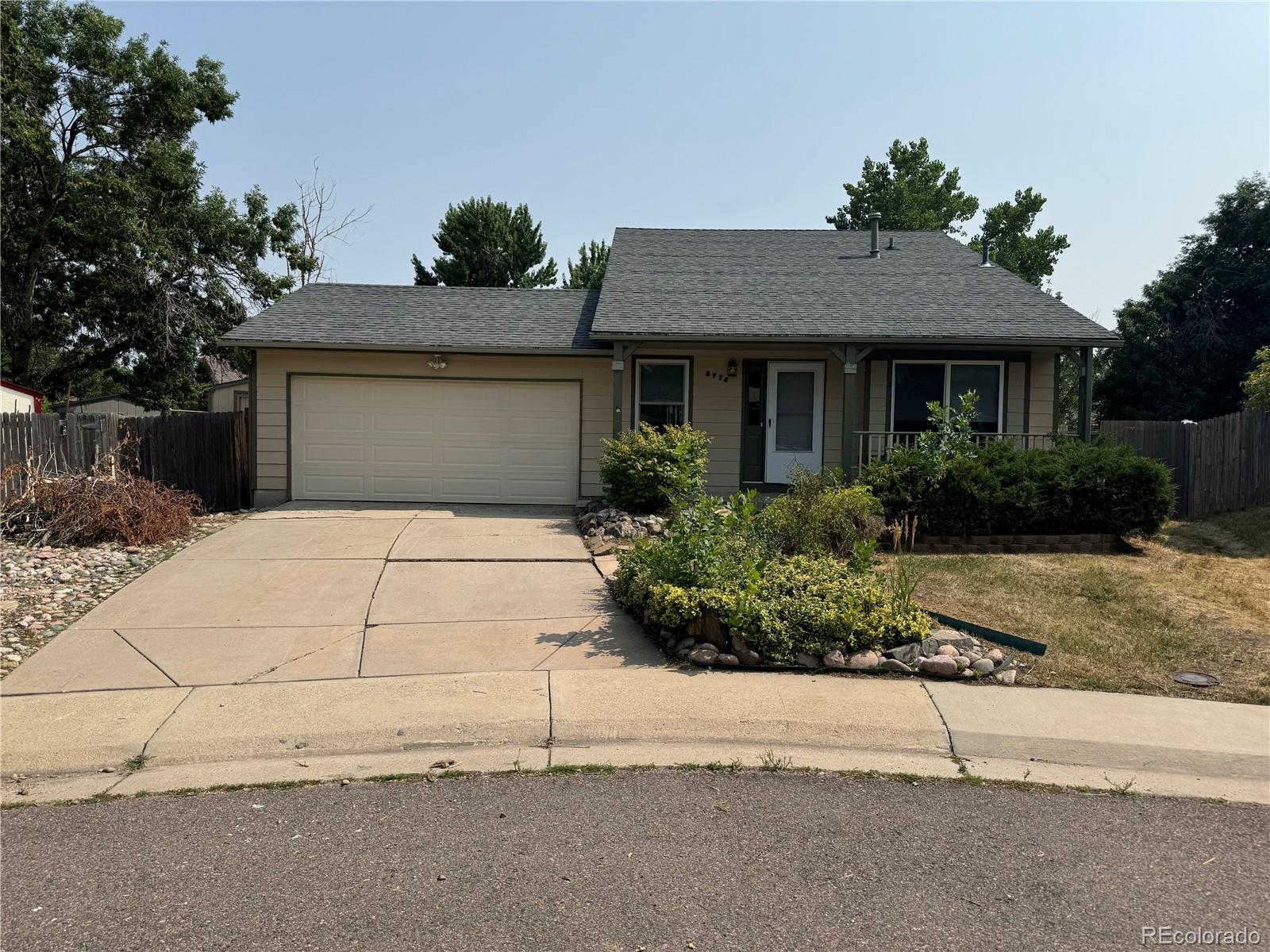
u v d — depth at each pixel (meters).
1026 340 12.36
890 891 3.36
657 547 7.24
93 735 4.92
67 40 23.48
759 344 13.30
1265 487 14.28
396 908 3.21
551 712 5.23
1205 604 7.96
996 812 4.09
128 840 3.77
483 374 13.78
